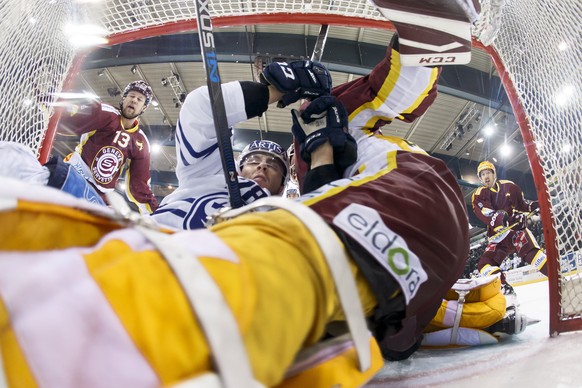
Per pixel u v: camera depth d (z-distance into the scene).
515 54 1.62
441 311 1.48
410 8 1.02
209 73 1.07
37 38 1.66
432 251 0.80
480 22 1.55
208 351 0.35
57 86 1.88
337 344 0.60
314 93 1.10
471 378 0.93
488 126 9.38
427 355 1.41
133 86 3.40
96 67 7.62
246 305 0.40
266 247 0.51
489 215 5.18
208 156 1.29
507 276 6.52
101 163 3.38
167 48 7.61
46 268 0.34
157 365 0.32
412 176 0.91
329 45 7.24
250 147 1.58
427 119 9.73
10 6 1.41
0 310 0.31
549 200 1.44
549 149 1.49
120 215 0.49
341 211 0.72
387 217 0.76
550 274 1.40
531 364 0.96
